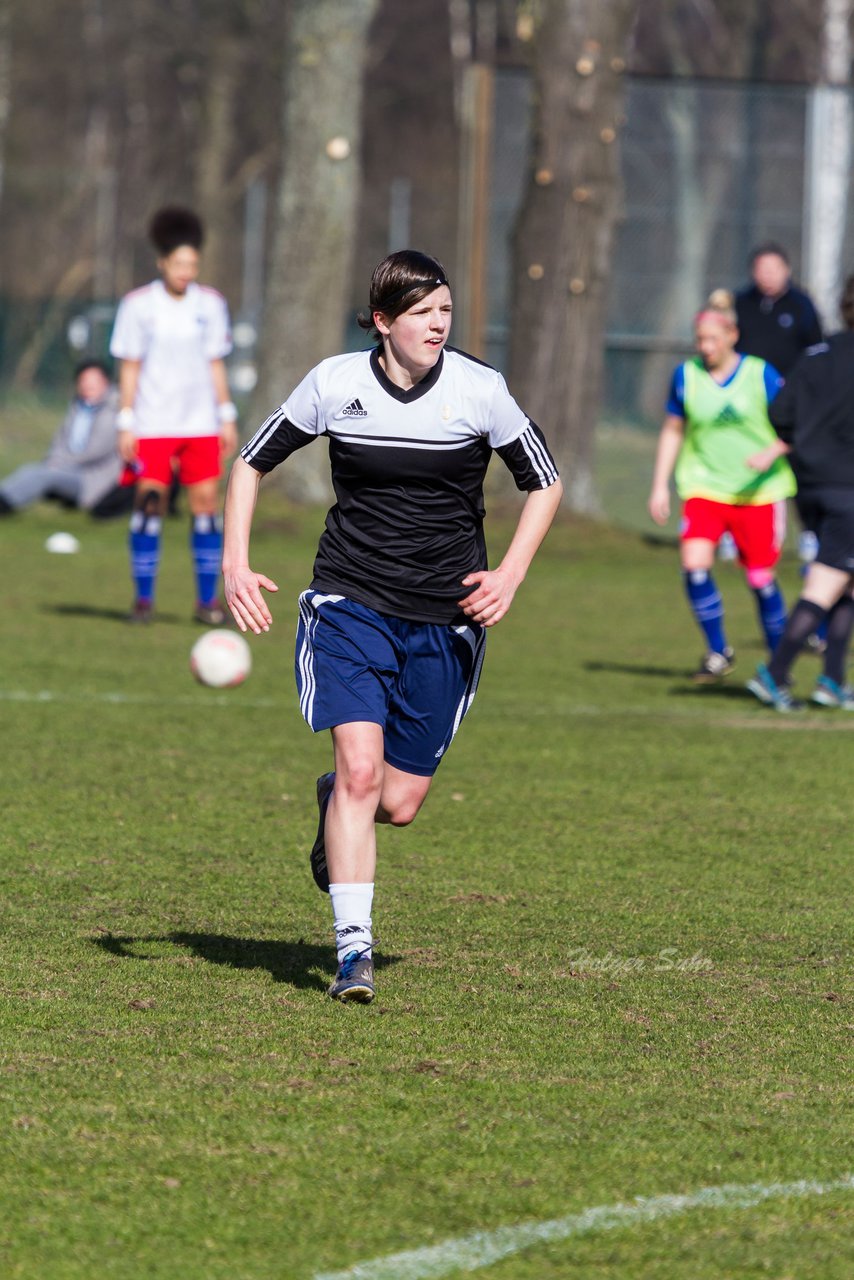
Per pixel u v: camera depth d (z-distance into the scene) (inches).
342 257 2997.0
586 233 2810.0
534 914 816.9
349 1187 494.3
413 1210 480.1
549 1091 576.4
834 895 867.4
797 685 1611.7
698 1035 642.2
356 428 657.6
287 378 2987.2
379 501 666.2
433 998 679.7
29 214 7367.1
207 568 1855.3
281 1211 478.3
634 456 3075.8
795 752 1270.9
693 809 1073.5
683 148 2952.8
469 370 658.8
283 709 1411.2
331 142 2950.3
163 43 7199.8
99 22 7554.1
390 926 789.2
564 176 2792.8
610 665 1715.1
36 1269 443.2
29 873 866.1
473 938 772.6
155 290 1755.7
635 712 1445.6
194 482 1823.3
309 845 950.4
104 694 1443.2
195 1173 502.0
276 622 1948.8
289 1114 548.7
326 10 2903.5
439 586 674.2
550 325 2827.3
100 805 1034.1
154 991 677.9
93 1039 617.0
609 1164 514.3
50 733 1261.1
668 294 3002.0
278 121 7337.6
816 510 1428.4
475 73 2847.0
